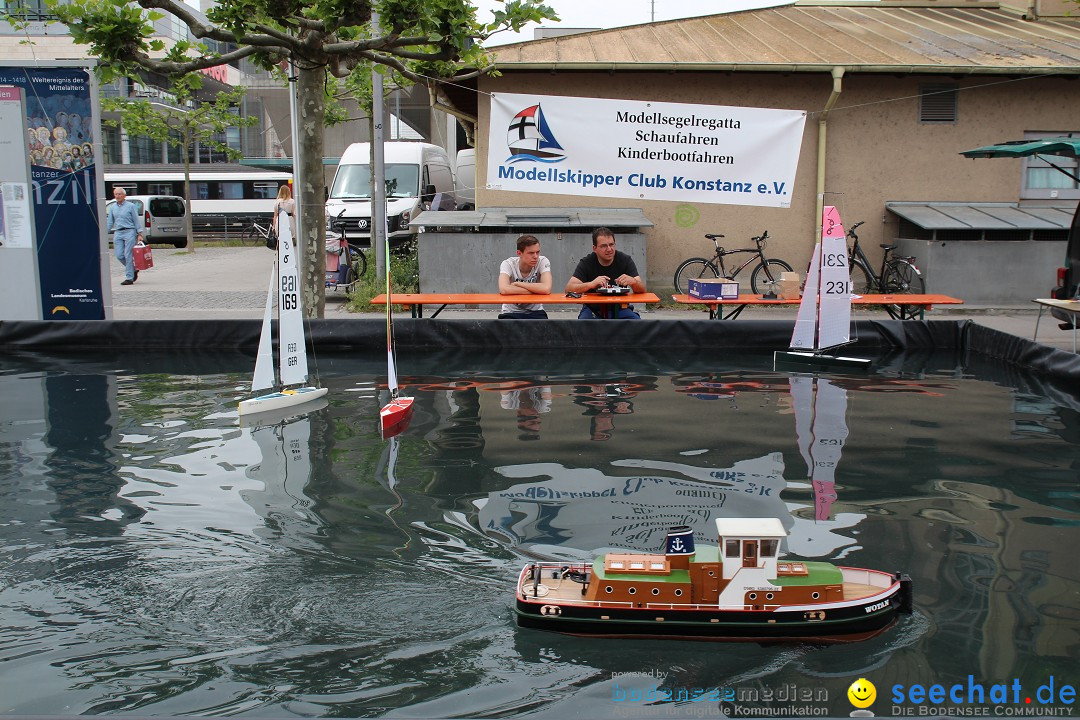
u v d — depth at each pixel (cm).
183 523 498
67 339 1146
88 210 1148
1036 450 660
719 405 809
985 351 1118
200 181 3391
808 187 1593
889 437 695
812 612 368
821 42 1653
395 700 329
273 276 795
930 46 1625
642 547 461
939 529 494
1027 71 1498
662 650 366
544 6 1009
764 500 541
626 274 1133
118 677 343
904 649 365
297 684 339
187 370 989
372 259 1644
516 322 1130
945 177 1598
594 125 1189
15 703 325
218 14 988
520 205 1591
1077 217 1101
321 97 1123
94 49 990
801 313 1019
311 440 679
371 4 976
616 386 897
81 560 447
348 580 424
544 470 601
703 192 1194
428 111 3466
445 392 861
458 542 469
